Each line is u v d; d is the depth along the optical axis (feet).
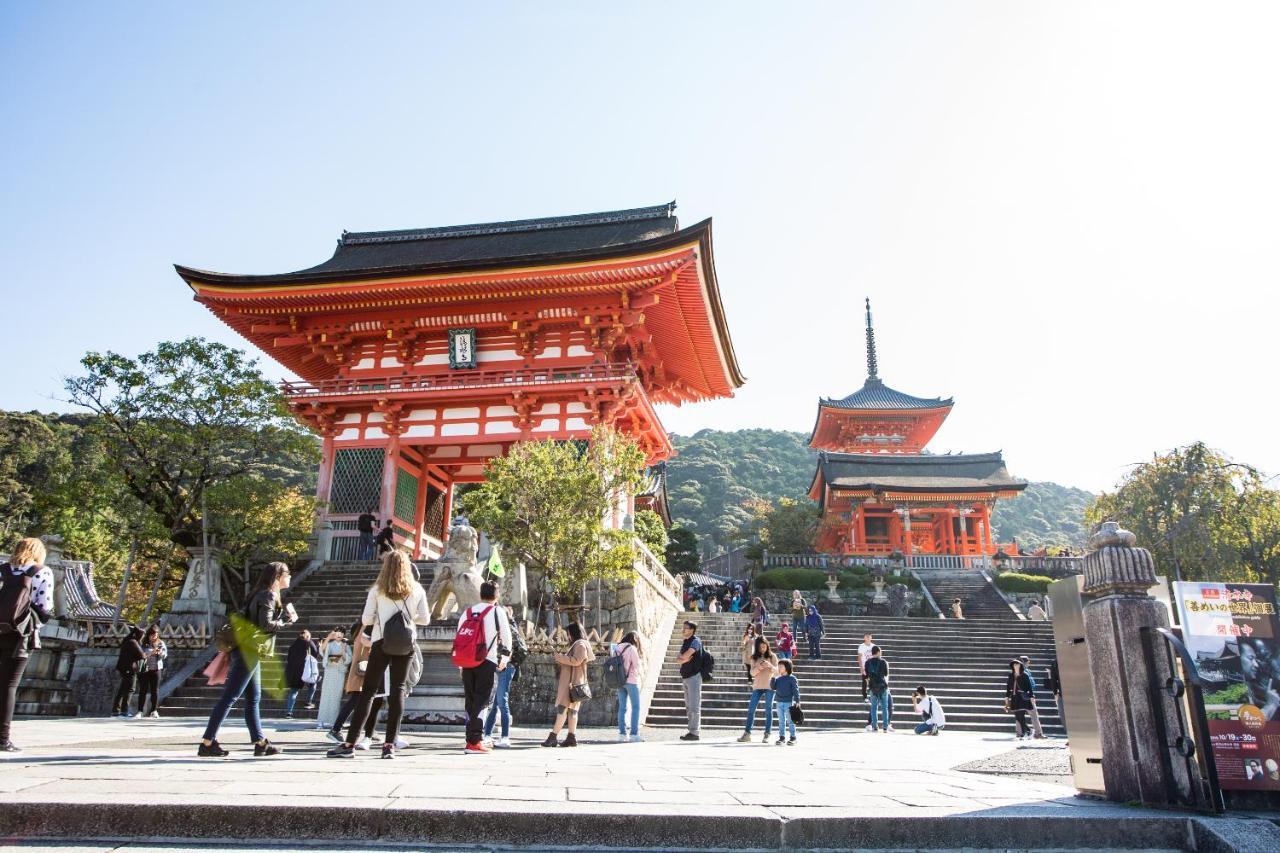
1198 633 19.99
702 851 15.21
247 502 77.82
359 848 14.29
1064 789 21.91
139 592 114.52
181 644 64.23
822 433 243.81
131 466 82.02
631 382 96.32
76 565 74.18
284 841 14.39
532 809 15.33
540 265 95.91
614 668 44.32
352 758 24.62
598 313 101.81
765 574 144.36
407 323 105.60
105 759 22.00
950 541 190.70
